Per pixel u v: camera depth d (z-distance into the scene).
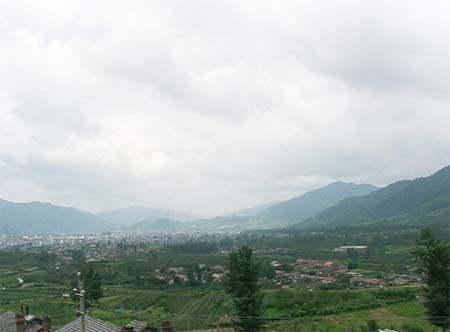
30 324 68.62
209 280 196.50
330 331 108.50
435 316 75.62
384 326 108.25
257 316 79.38
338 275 197.50
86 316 54.94
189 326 116.69
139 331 53.75
